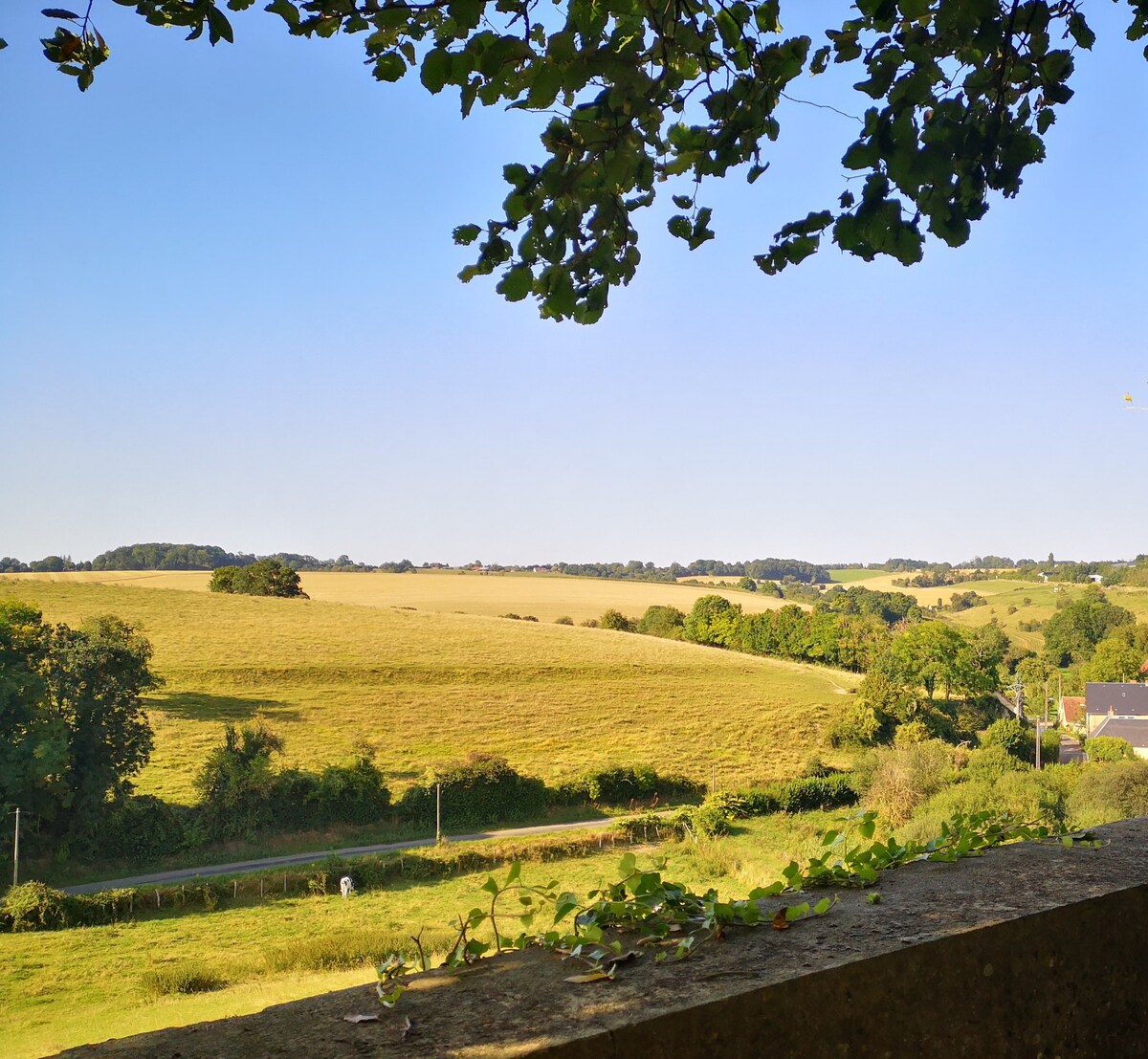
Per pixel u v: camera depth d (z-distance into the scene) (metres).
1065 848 2.28
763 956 1.54
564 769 51.66
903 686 69.81
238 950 28.58
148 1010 21.77
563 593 132.75
